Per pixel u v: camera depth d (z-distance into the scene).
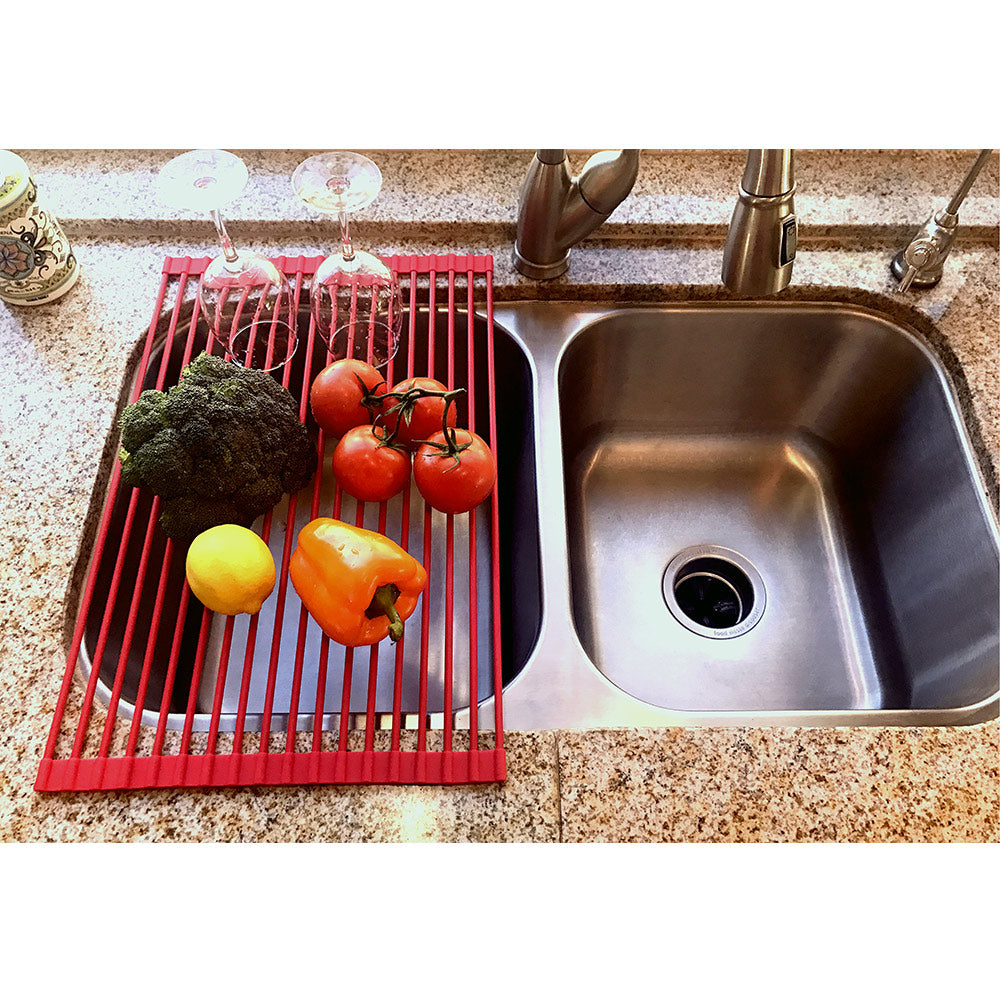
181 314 0.89
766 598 0.95
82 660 0.69
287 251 0.95
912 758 0.64
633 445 1.04
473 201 0.97
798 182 0.99
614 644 0.90
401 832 0.61
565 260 0.93
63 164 0.99
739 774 0.64
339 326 0.86
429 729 0.66
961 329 0.89
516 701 0.68
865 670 0.91
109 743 0.64
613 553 0.98
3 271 0.84
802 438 1.04
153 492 0.70
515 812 0.62
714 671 0.89
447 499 0.71
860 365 0.96
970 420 0.84
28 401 0.81
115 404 0.81
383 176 0.99
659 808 0.62
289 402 0.74
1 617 0.70
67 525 0.74
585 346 0.94
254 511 0.72
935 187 0.99
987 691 0.75
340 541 0.66
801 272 0.94
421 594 0.71
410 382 0.76
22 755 0.64
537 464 0.82
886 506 0.95
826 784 0.63
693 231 0.96
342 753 0.63
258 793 0.62
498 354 0.94
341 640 0.66
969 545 0.81
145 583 0.79
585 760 0.64
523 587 0.83
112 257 0.93
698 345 0.97
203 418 0.66
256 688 0.82
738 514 1.01
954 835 0.61
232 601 0.65
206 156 0.74
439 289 0.92
